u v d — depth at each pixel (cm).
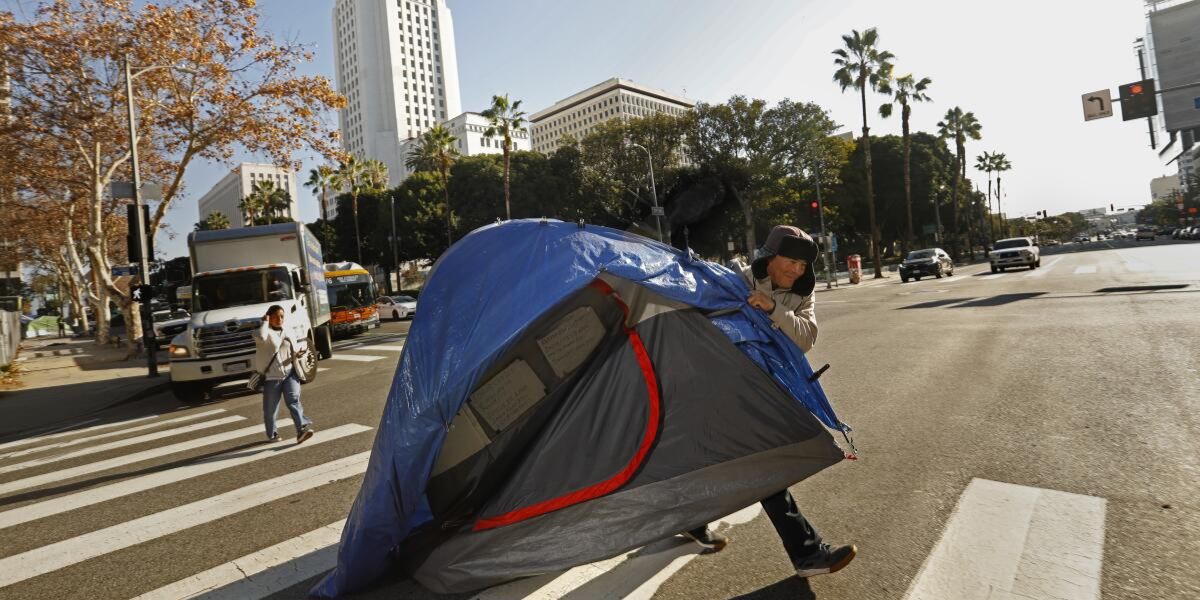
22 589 334
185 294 1390
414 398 280
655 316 287
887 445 443
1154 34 5031
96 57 1614
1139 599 232
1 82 1593
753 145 4356
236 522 410
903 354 819
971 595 245
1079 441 414
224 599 300
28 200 2170
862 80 3634
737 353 276
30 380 1612
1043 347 777
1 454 784
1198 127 4931
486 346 271
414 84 15212
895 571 268
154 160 2062
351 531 285
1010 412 499
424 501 304
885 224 6384
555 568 263
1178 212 8894
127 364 1880
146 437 766
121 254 3662
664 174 4628
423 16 15550
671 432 276
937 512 323
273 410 645
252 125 1794
